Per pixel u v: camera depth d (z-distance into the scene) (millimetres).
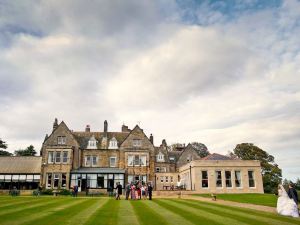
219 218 15125
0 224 12180
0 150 81938
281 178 71875
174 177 53562
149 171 50938
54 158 49375
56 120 56312
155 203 24031
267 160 74938
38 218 14031
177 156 65938
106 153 52344
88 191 43125
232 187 42906
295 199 19266
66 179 48250
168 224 13070
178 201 26641
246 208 20797
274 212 18453
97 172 48656
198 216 15812
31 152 90875
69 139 50938
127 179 50156
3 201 22656
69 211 17062
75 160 50500
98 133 56656
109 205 21500
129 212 17266
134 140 52438
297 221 14727
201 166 43188
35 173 50781
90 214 15883
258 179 43656
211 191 42219
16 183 50688
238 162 43906
